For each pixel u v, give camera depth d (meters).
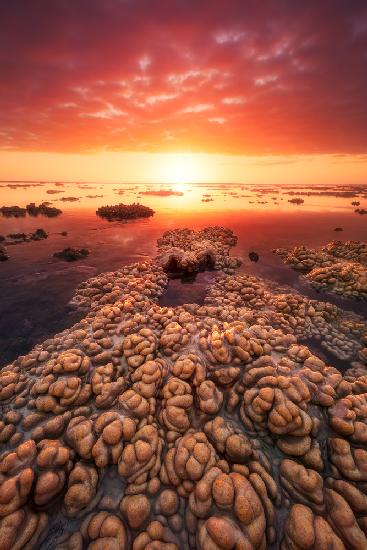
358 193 43.19
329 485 2.92
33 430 3.39
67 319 7.19
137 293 7.91
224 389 4.09
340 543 2.45
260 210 25.98
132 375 4.21
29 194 35.81
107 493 2.99
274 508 2.81
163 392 3.97
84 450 3.14
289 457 3.24
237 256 13.03
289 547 2.55
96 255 12.53
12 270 10.48
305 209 26.66
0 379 4.10
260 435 3.47
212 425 3.47
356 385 4.11
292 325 7.07
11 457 2.92
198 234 15.99
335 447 3.12
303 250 12.16
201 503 2.73
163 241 14.42
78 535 2.67
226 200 33.56
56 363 4.21
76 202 29.47
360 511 2.69
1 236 14.88
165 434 3.55
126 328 5.31
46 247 13.60
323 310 7.75
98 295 8.30
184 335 4.95
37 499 2.75
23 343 6.20
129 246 14.07
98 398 3.79
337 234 16.80
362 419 3.33
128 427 3.34
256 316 7.24
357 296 8.77
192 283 9.89
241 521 2.54
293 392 3.49
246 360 4.22
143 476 3.05
